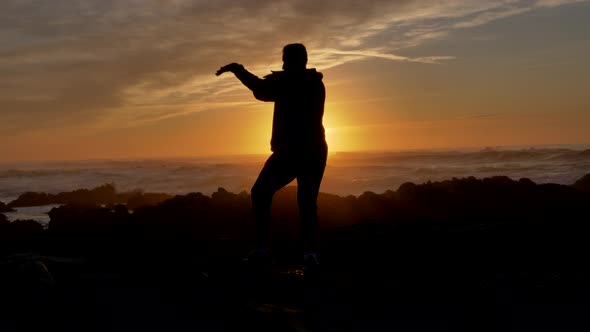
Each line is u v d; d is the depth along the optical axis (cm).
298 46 420
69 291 418
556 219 680
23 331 332
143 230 700
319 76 424
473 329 340
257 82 412
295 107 411
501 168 4653
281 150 412
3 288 412
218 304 382
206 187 3816
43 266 450
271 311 357
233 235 663
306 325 340
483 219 672
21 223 789
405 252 534
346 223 767
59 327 341
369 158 6781
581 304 387
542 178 3484
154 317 360
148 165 9044
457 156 6212
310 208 423
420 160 6231
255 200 425
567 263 500
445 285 434
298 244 613
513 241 553
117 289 425
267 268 444
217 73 420
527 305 388
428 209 800
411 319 359
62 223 754
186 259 529
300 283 423
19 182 5059
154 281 448
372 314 364
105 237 676
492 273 472
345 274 466
